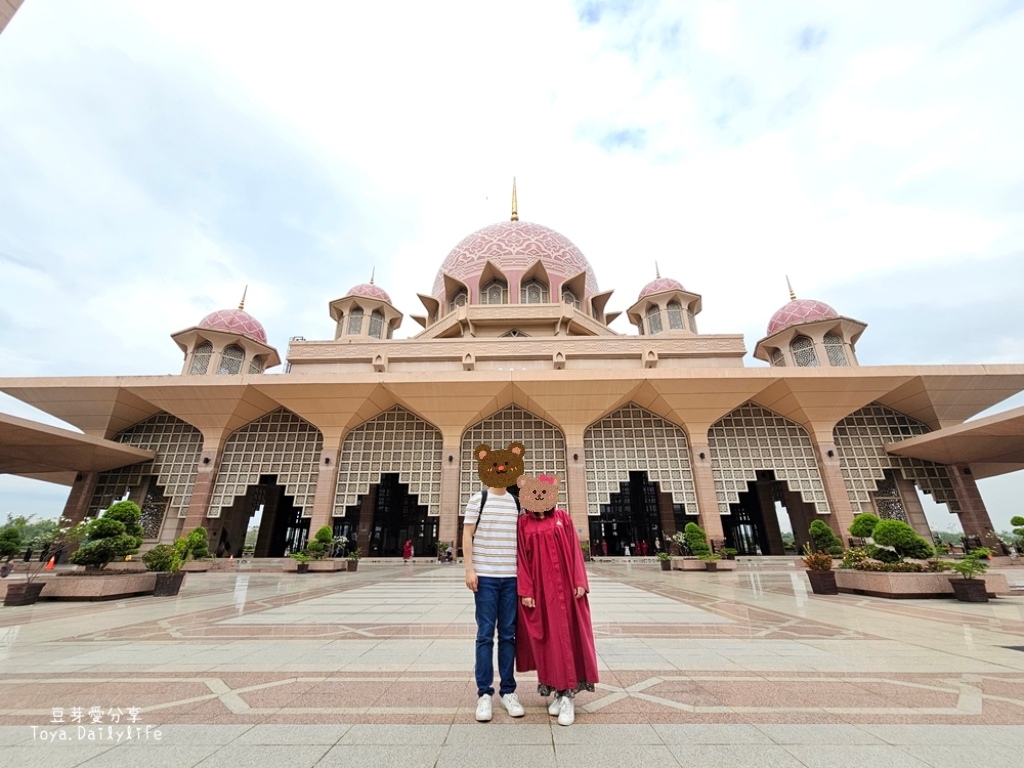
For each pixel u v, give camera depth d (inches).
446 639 210.2
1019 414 661.9
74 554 386.0
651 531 1057.5
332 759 96.0
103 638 216.1
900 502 886.4
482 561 131.7
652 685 143.4
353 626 243.4
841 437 908.6
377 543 1042.7
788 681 146.9
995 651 185.5
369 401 890.7
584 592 128.9
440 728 111.2
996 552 804.0
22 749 100.3
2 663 171.5
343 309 1173.7
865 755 96.6
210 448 896.9
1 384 849.5
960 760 94.3
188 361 1032.8
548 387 865.5
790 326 1015.0
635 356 978.7
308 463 915.4
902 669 160.1
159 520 893.8
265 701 130.1
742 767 91.8
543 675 118.3
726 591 408.5
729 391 864.9
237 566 759.7
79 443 787.4
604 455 922.7
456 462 891.4
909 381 839.7
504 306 1087.0
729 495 885.2
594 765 93.2
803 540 963.3
